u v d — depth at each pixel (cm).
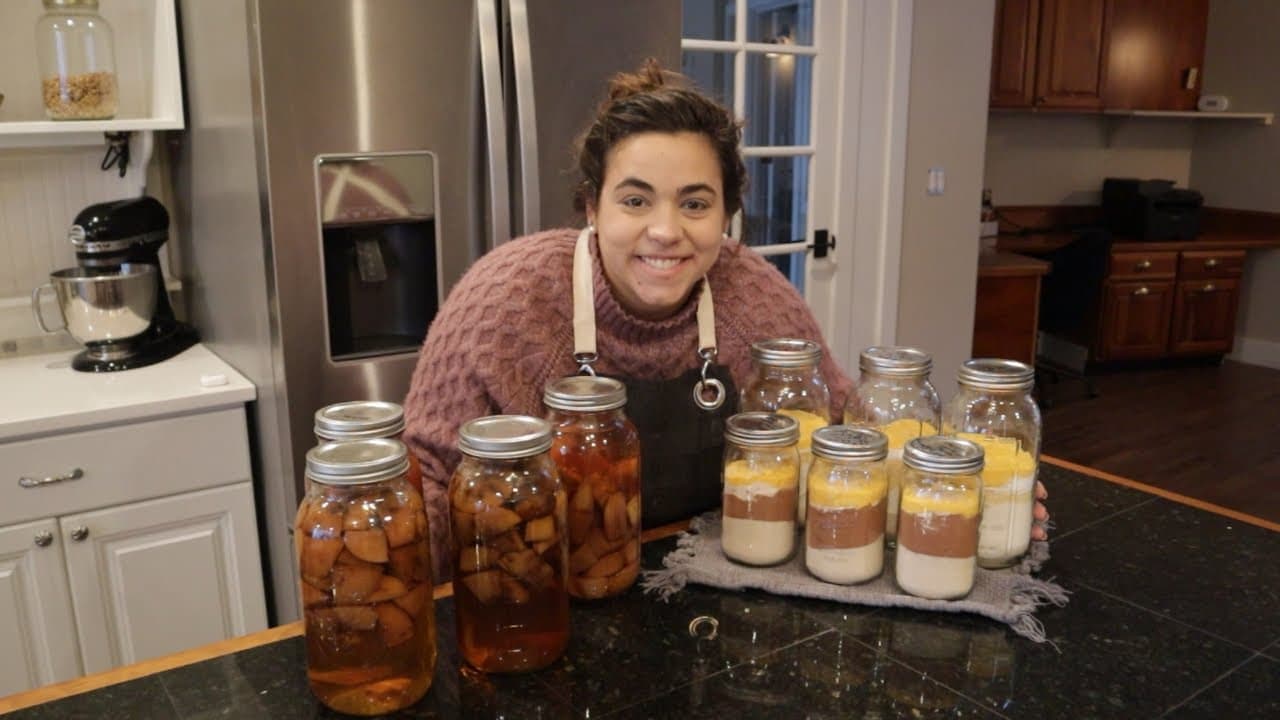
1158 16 551
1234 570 115
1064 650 97
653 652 96
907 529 105
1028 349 452
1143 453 430
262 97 180
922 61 350
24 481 185
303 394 196
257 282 196
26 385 207
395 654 85
